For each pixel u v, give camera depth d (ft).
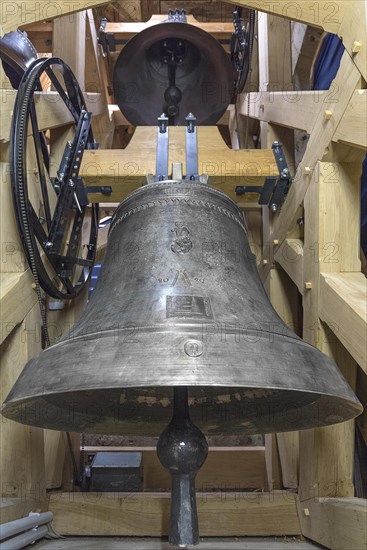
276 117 7.70
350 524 4.40
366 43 4.23
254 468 9.12
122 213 4.91
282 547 5.35
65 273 6.96
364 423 6.59
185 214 4.58
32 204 6.24
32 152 6.38
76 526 6.03
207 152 7.13
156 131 7.36
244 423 5.07
